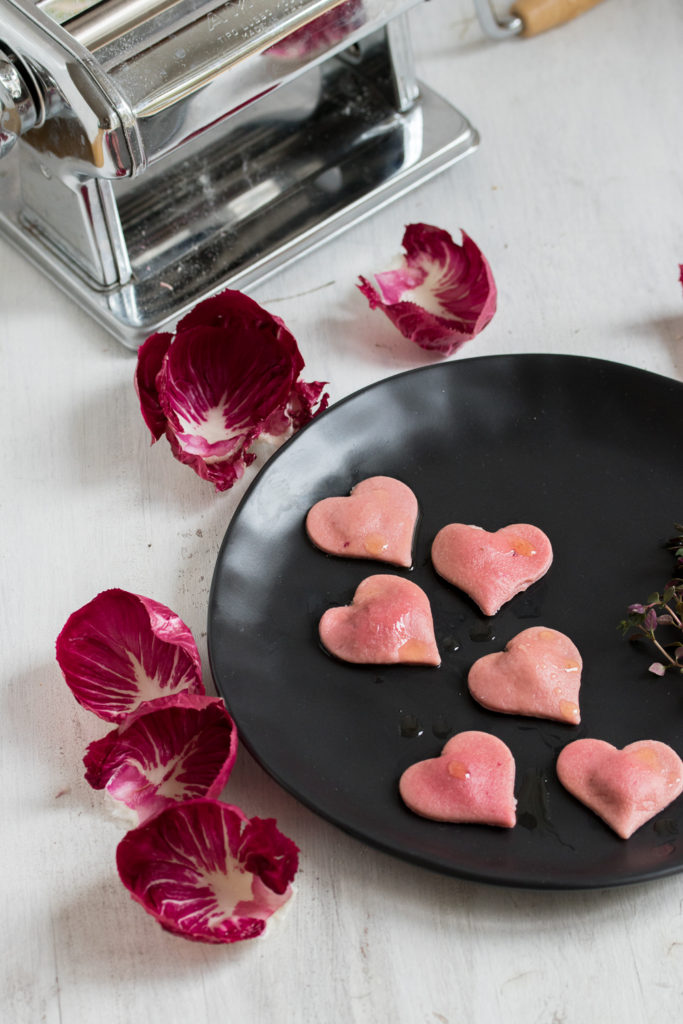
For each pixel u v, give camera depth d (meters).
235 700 0.89
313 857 0.88
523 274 1.10
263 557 0.95
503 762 0.87
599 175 1.15
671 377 1.04
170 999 0.85
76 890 0.88
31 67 0.97
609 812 0.85
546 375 1.01
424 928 0.86
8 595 0.98
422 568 0.95
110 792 0.88
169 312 1.07
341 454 0.99
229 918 0.84
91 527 1.00
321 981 0.85
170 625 0.90
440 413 1.00
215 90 1.00
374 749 0.88
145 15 1.01
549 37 1.23
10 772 0.91
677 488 0.97
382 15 1.04
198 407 1.00
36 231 1.10
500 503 0.97
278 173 1.13
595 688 0.90
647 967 0.84
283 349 1.00
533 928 0.85
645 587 0.94
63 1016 0.84
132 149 0.98
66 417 1.05
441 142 1.14
